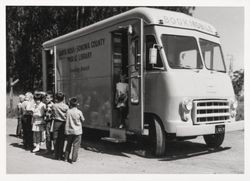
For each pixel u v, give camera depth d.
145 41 7.90
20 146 9.62
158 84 7.60
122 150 8.99
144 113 8.06
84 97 9.94
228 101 8.48
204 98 7.84
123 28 8.16
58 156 7.80
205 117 7.80
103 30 9.05
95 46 9.39
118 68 8.88
